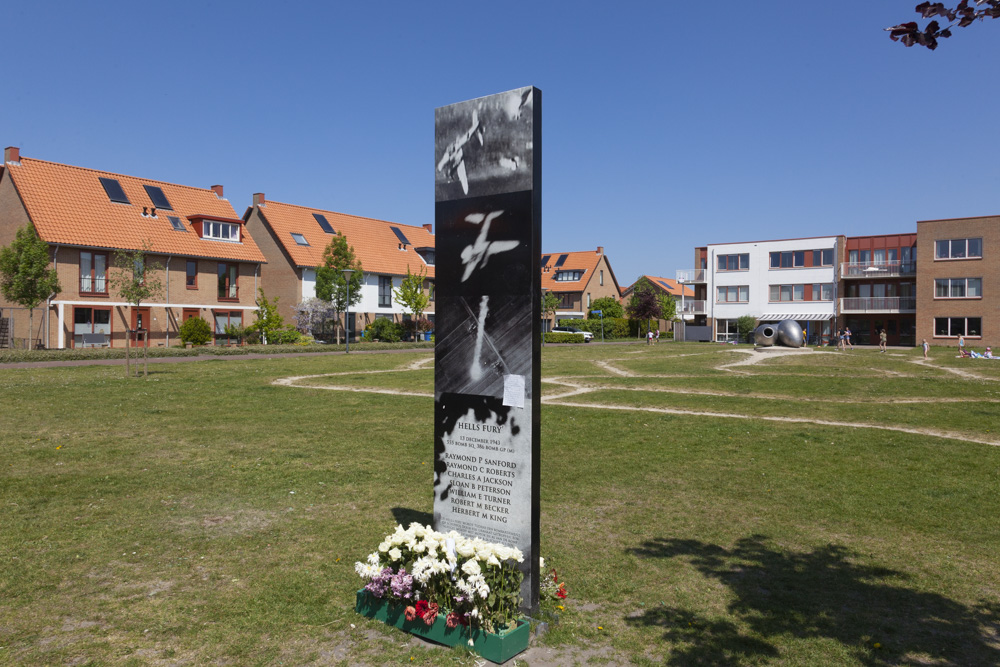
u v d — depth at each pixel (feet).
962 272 159.12
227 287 141.59
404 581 14.92
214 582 17.62
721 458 33.19
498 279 16.16
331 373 78.64
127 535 21.09
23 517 22.66
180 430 39.24
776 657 14.05
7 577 17.62
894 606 16.56
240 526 22.18
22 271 101.65
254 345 132.98
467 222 16.76
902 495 26.55
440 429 17.34
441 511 17.40
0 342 116.57
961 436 39.27
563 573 18.71
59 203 118.62
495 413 16.28
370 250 180.65
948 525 22.89
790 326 147.02
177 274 130.93
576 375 80.84
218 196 150.41
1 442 34.83
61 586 17.16
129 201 131.13
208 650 14.06
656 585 17.89
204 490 26.45
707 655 14.14
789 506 25.09
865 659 13.93
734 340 206.69
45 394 53.78
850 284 190.08
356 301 161.27
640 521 23.41
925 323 164.14
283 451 33.91
